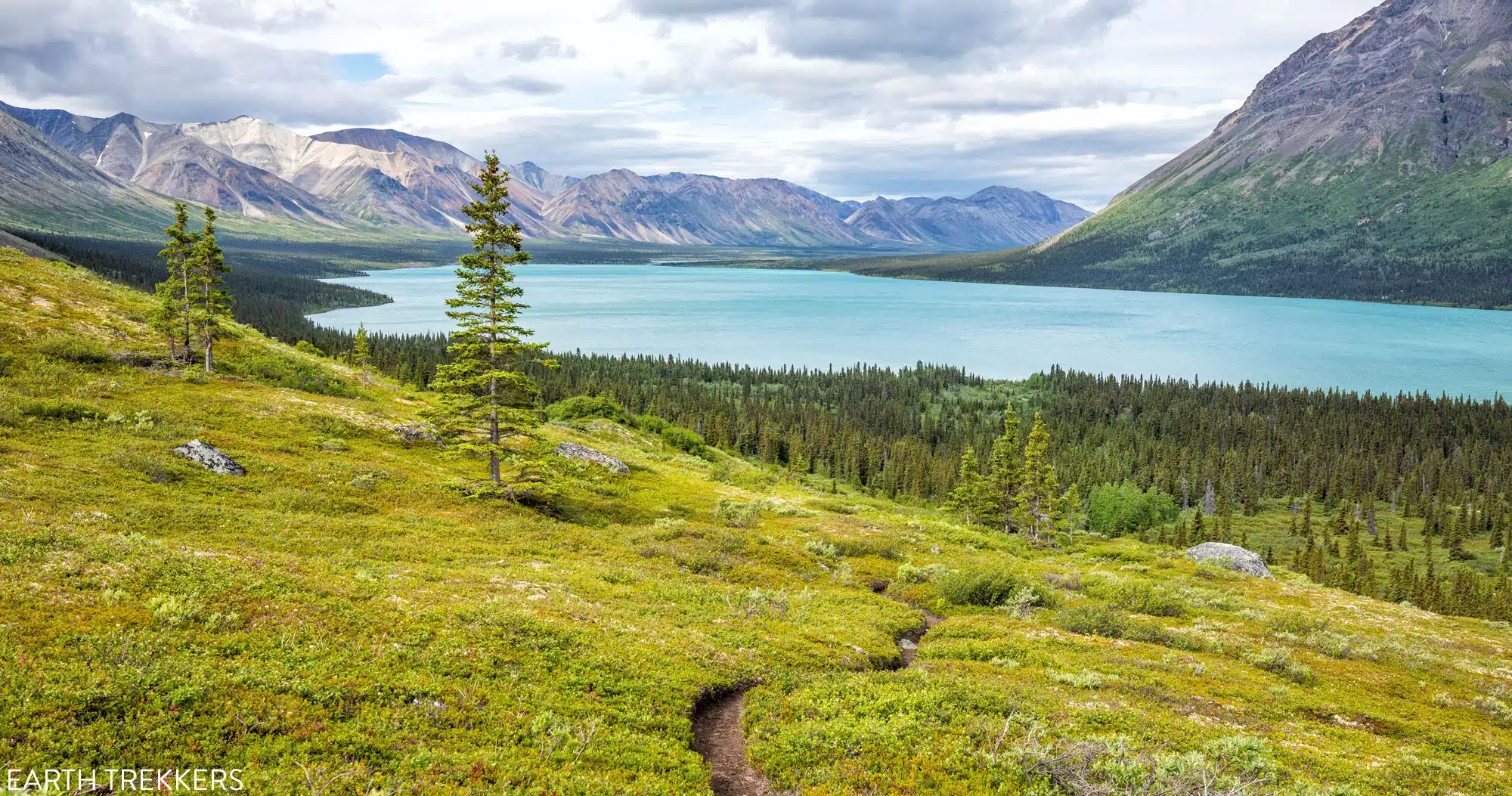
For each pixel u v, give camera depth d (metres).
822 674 26.12
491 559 36.28
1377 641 38.91
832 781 17.41
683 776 17.28
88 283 97.69
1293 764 20.17
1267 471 184.25
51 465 36.78
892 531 65.94
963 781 17.27
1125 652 32.88
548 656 22.62
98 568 21.06
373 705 17.16
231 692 16.09
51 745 12.98
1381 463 181.25
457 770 14.89
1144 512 135.62
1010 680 26.81
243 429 57.75
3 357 59.00
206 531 31.39
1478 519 149.12
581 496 61.66
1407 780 19.77
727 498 73.06
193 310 74.00
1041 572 52.72
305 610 21.53
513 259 51.69
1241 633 39.47
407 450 65.12
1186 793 16.12
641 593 34.06
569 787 15.12
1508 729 27.25
